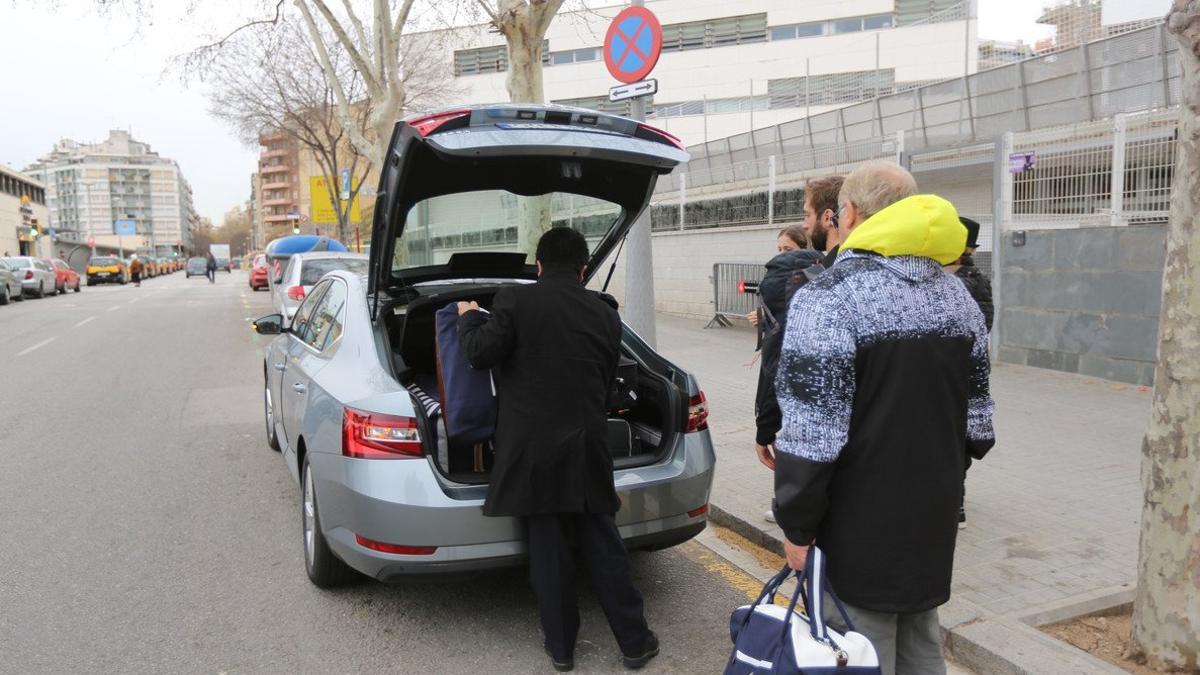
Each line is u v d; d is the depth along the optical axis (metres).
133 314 20.06
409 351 4.32
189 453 6.50
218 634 3.50
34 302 25.91
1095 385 7.87
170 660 3.29
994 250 8.98
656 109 36.22
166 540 4.62
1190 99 2.59
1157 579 2.86
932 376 2.03
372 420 3.29
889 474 2.02
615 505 3.17
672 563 4.33
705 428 3.83
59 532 4.74
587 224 4.50
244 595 3.89
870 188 2.17
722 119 35.03
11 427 7.43
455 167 3.80
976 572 3.80
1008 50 27.27
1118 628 3.35
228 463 6.21
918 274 2.05
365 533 3.25
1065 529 4.32
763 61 35.16
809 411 1.99
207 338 14.52
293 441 4.45
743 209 14.40
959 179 10.84
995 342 9.06
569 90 36.12
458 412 3.32
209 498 5.37
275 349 6.02
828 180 3.52
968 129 11.38
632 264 6.79
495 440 3.12
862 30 34.38
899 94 12.48
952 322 2.09
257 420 7.71
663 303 16.33
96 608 3.75
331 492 3.46
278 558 4.35
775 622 2.11
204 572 4.17
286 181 102.94
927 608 2.09
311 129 30.41
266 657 3.31
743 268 13.60
